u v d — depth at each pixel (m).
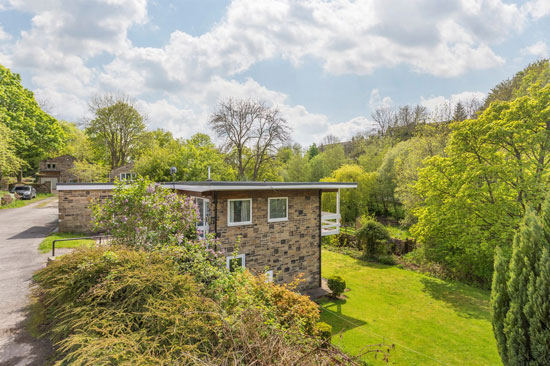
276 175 36.03
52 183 44.00
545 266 4.66
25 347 4.97
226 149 32.78
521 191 13.18
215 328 3.94
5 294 7.55
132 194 7.52
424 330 9.81
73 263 5.45
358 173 30.20
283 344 3.75
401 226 26.58
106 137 40.72
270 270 11.57
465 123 14.36
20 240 13.82
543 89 12.43
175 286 4.86
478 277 14.66
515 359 4.91
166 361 3.29
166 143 50.31
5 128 25.53
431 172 16.11
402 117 47.47
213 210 10.23
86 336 3.79
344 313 10.98
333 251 20.55
